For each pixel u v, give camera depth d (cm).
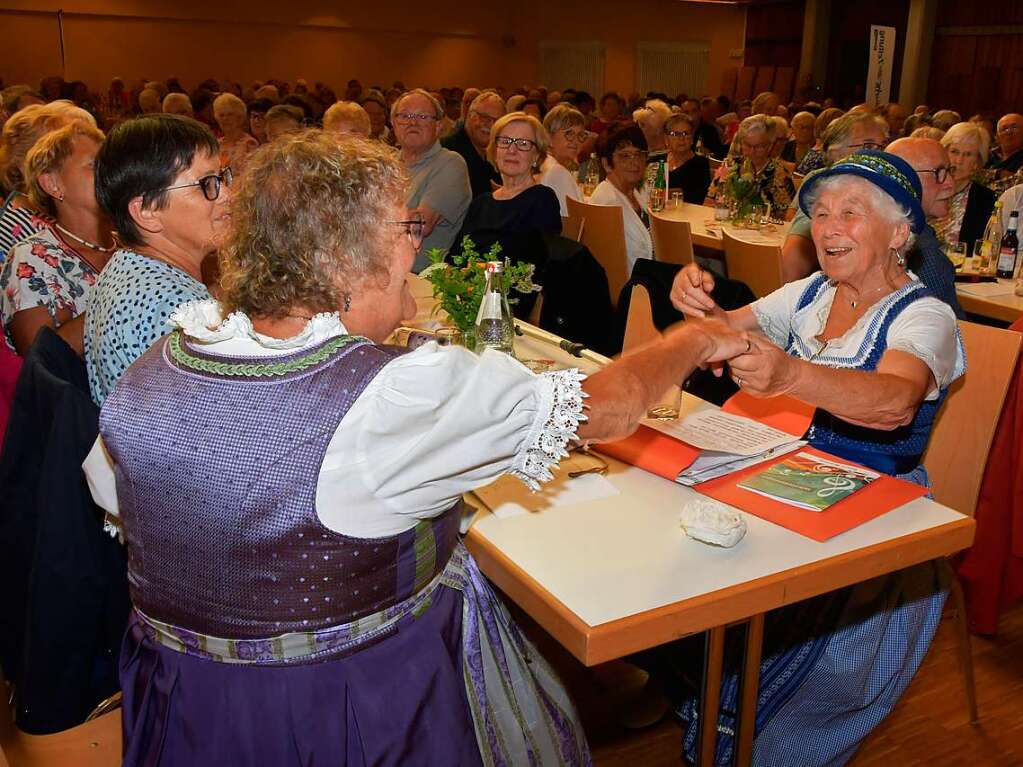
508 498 144
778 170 520
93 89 1474
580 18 1742
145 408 96
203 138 160
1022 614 259
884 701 180
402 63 1692
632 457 159
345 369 92
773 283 350
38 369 143
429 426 91
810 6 1562
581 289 279
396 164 102
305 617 96
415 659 104
